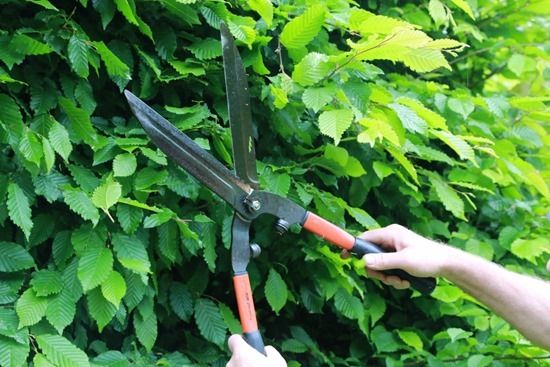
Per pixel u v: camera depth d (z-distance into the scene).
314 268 1.48
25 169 1.15
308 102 1.22
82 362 1.09
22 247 1.15
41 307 1.09
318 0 1.42
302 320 1.73
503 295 1.20
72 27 1.16
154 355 1.36
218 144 1.32
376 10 1.85
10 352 1.05
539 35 2.21
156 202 1.29
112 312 1.15
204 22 1.38
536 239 1.66
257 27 1.35
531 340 1.20
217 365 1.42
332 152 1.38
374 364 1.74
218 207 1.33
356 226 1.59
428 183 1.69
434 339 1.63
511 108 1.87
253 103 1.41
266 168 1.35
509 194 1.85
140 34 1.33
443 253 1.21
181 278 1.46
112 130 1.28
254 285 1.47
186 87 1.36
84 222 1.22
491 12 2.06
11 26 1.19
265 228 1.45
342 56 1.24
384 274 1.23
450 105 1.56
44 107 1.17
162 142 1.02
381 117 1.33
